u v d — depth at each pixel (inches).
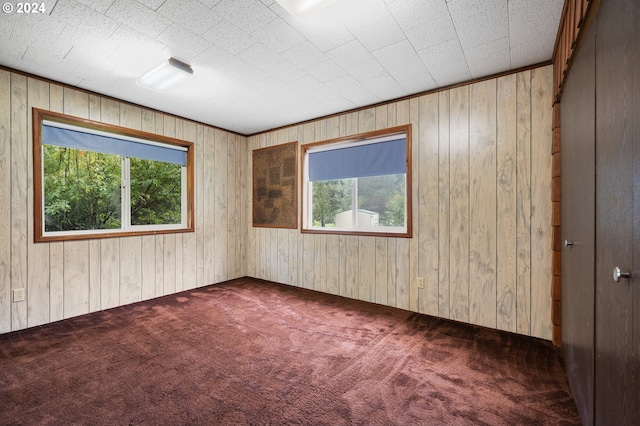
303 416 57.9
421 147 116.3
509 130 98.4
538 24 73.8
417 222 117.2
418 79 105.6
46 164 111.6
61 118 108.5
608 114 42.3
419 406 60.9
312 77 104.3
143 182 140.0
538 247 93.8
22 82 99.6
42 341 90.4
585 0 49.3
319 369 75.2
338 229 144.6
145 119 133.3
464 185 106.9
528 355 82.0
